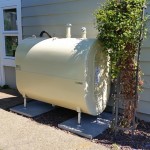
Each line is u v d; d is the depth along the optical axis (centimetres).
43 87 266
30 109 294
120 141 216
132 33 210
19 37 381
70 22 304
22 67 286
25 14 362
